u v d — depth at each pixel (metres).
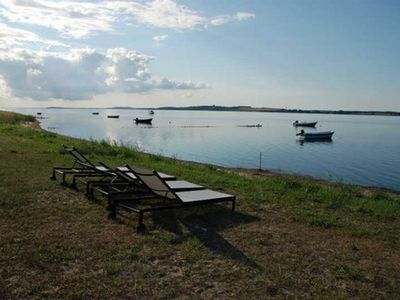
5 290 4.05
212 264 5.05
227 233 6.39
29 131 25.14
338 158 32.22
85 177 10.18
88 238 5.75
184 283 4.46
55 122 87.12
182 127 78.69
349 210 8.70
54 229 6.08
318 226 7.16
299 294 4.36
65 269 4.66
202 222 6.95
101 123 89.50
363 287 4.66
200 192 7.99
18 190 8.45
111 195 7.43
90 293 4.10
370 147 43.25
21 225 6.18
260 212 7.95
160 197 7.39
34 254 5.02
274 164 27.39
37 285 4.20
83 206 7.52
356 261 5.49
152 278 4.54
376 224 7.64
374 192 13.38
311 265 5.21
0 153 13.91
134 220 6.80
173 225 6.65
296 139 52.84
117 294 4.12
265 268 5.01
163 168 13.65
